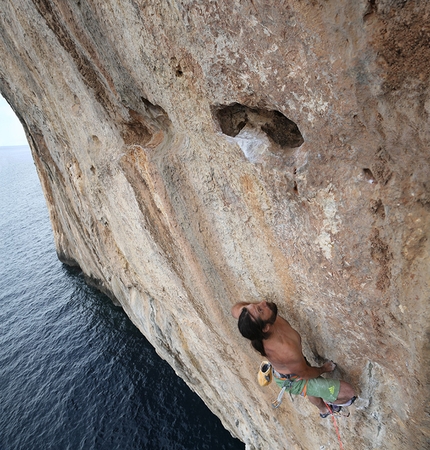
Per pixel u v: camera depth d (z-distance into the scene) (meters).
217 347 6.08
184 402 13.20
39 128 9.32
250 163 2.92
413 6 1.67
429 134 1.96
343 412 4.07
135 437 12.20
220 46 2.44
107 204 6.89
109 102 4.21
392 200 2.31
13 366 16.56
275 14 2.04
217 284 4.47
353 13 1.82
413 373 2.84
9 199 56.88
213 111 2.92
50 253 29.27
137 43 2.96
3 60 6.38
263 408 5.99
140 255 6.81
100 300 20.80
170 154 3.64
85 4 3.07
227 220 3.67
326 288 3.13
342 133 2.30
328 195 2.60
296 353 3.42
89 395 14.27
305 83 2.23
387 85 1.95
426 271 2.35
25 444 12.70
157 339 10.12
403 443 3.64
